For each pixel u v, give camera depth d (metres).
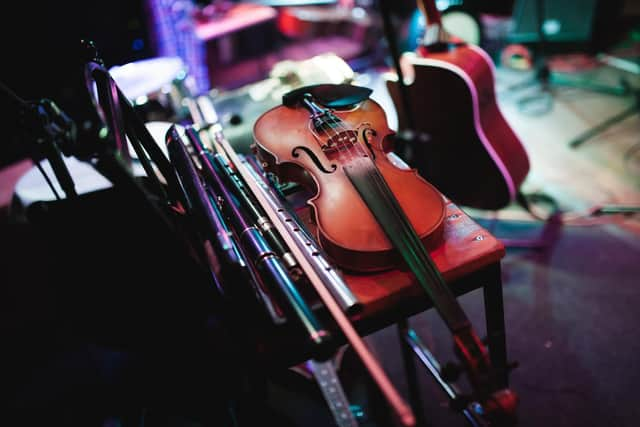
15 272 2.31
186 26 3.66
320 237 0.96
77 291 1.29
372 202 0.93
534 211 2.45
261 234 0.96
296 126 1.20
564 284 2.05
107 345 1.39
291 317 0.76
